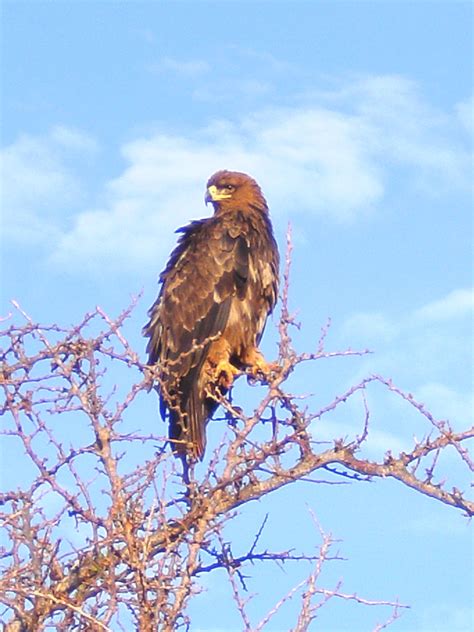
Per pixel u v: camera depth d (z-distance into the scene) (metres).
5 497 10.18
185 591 9.30
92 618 9.16
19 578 10.03
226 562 10.03
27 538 10.04
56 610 10.32
